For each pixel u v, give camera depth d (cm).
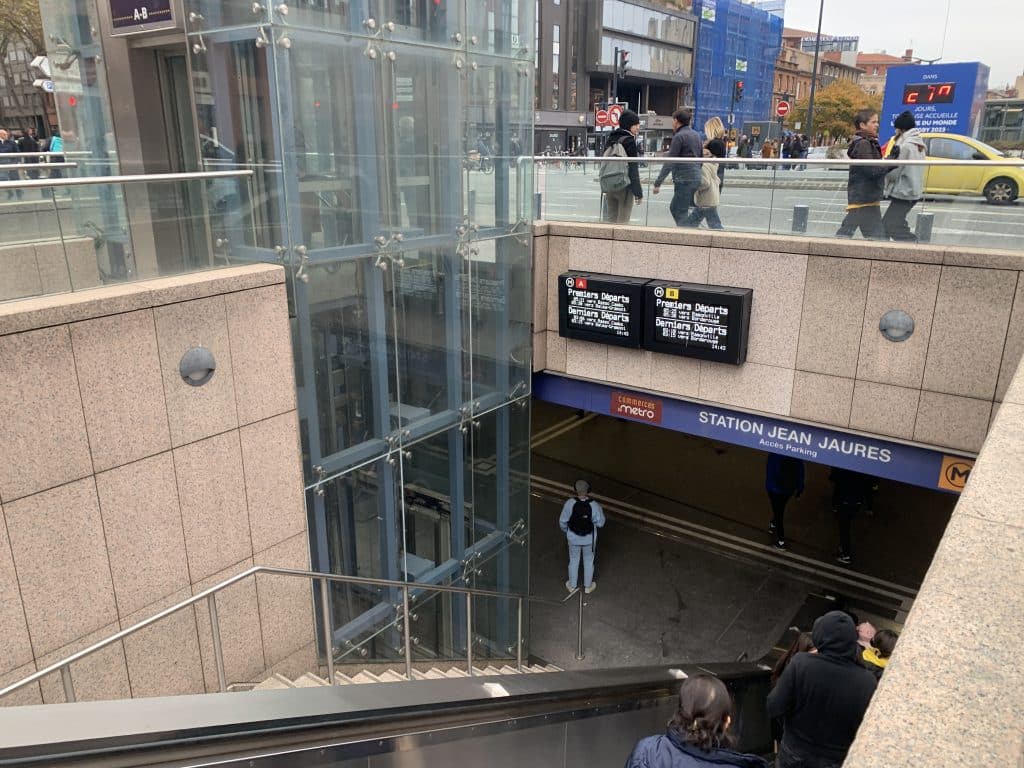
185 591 573
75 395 488
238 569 611
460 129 807
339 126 676
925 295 761
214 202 595
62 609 499
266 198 638
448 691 410
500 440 948
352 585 755
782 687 434
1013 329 724
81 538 504
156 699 275
